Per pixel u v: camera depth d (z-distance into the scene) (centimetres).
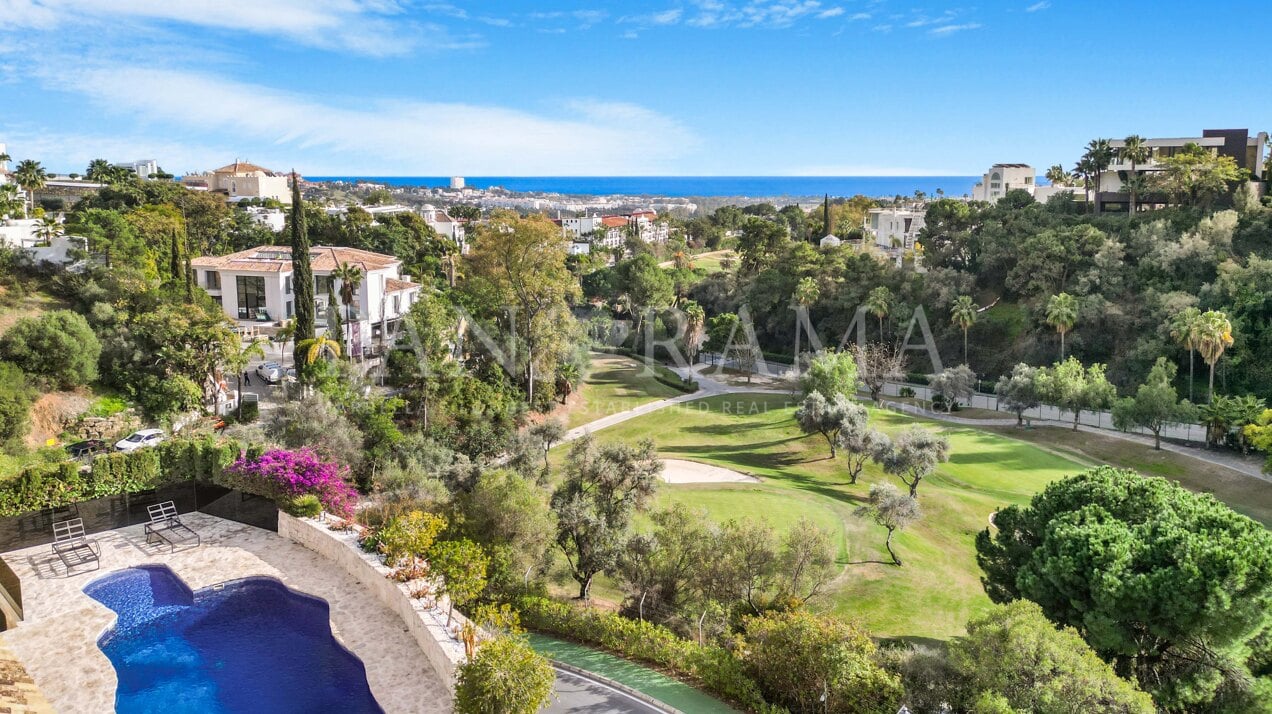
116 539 2786
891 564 3581
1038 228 9850
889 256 11906
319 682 1964
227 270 7688
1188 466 5625
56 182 13588
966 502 4606
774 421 6550
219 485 3064
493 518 2716
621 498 3072
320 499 2928
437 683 1925
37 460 3881
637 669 2242
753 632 2194
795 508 4259
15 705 1600
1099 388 6662
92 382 4822
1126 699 1698
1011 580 2689
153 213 9556
